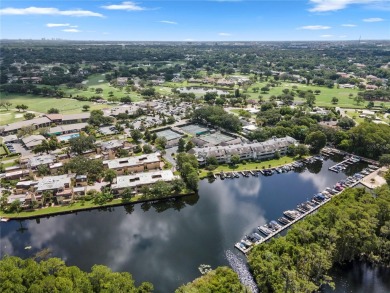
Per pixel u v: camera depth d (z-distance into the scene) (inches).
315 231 5260.8
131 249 5974.4
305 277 4702.3
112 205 7342.5
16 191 7726.4
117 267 5482.3
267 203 7514.8
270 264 4731.8
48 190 7470.5
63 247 6048.2
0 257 5772.6
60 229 6619.1
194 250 5910.4
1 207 7209.6
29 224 6801.2
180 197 7746.1
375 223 5413.4
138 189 7795.3
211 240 6195.9
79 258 5723.4
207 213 7160.4
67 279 4284.0
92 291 4232.3
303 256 4872.0
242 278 5128.0
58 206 7283.5
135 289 4407.0
